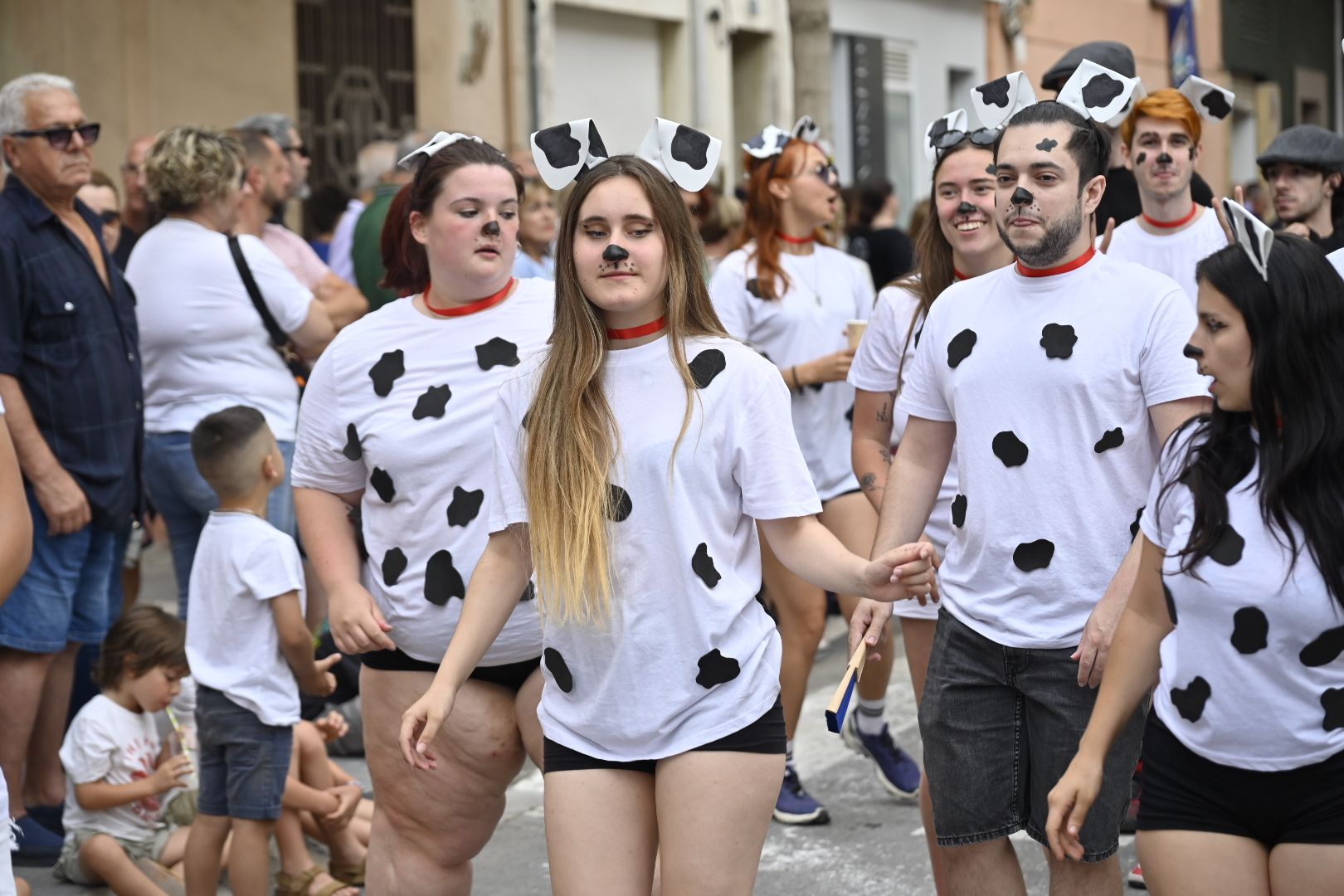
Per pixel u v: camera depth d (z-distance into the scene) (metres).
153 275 5.70
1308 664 2.84
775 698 3.18
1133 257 5.14
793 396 5.54
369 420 3.79
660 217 3.14
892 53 17.44
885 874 4.93
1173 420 3.37
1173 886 2.96
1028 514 3.46
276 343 5.82
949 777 3.60
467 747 3.71
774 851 5.16
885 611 3.61
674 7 14.40
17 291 5.04
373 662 3.83
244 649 4.40
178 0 10.31
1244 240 2.84
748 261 5.71
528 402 3.24
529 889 4.88
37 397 5.11
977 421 3.52
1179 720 2.96
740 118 15.78
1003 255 4.27
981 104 4.14
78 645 5.35
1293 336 2.81
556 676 3.20
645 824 3.18
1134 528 3.43
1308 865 2.86
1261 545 2.85
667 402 3.13
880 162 17.30
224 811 4.44
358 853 4.91
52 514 5.00
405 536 3.76
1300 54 25.92
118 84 10.03
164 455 5.72
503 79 12.73
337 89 11.40
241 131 6.50
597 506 3.09
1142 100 5.07
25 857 5.01
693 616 3.10
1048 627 3.46
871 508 5.59
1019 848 5.13
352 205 7.86
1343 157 5.73
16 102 5.10
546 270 7.63
